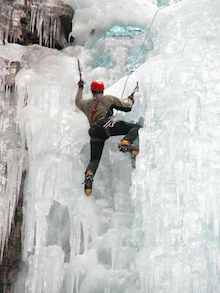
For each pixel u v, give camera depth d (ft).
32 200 31.63
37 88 35.63
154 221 28.96
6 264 31.63
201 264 26.99
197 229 27.78
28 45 41.52
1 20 40.14
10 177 32.35
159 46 37.19
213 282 26.81
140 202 29.94
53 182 31.71
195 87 30.83
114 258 29.99
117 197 32.35
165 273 27.45
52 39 41.65
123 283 29.40
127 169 33.04
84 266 29.76
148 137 30.50
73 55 41.73
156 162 29.89
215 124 29.53
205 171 28.48
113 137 33.68
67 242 32.65
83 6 42.68
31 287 30.04
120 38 40.40
